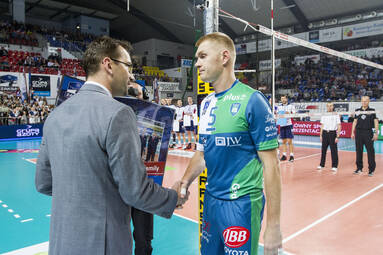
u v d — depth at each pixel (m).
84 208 1.17
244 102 1.45
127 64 1.42
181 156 9.41
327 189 5.48
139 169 1.20
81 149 1.17
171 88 23.45
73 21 29.48
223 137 1.50
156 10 26.81
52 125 1.29
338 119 7.03
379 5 21.12
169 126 1.90
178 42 33.66
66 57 23.11
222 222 1.52
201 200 2.38
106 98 1.25
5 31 21.28
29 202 4.75
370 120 6.53
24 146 12.22
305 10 23.34
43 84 18.80
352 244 3.20
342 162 8.31
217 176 1.56
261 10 23.69
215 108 1.57
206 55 1.55
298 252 3.02
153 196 1.25
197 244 3.24
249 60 27.69
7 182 6.11
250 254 1.48
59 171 1.23
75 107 1.26
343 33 22.69
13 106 15.61
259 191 1.52
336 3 21.91
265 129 1.42
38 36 24.00
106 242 1.19
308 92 22.83
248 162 1.49
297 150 10.95
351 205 4.54
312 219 3.96
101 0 25.47
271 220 1.39
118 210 1.24
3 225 3.78
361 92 21.22
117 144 1.15
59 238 1.21
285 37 3.71
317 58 24.67
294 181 6.12
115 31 34.25
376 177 6.42
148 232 2.39
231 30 27.66
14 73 17.73
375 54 21.80
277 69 25.16
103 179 1.19
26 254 2.97
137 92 2.51
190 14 25.23
